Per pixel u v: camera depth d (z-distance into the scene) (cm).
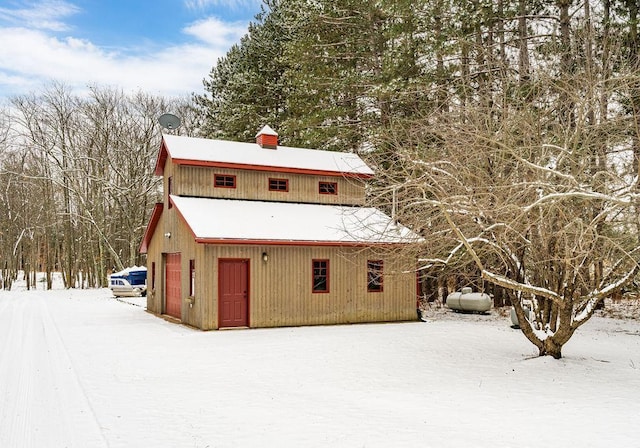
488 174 1063
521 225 1043
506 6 2000
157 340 1445
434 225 1238
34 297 3133
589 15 1778
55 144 4072
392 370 1059
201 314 1666
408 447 611
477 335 1551
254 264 1734
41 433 671
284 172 2066
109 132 4316
